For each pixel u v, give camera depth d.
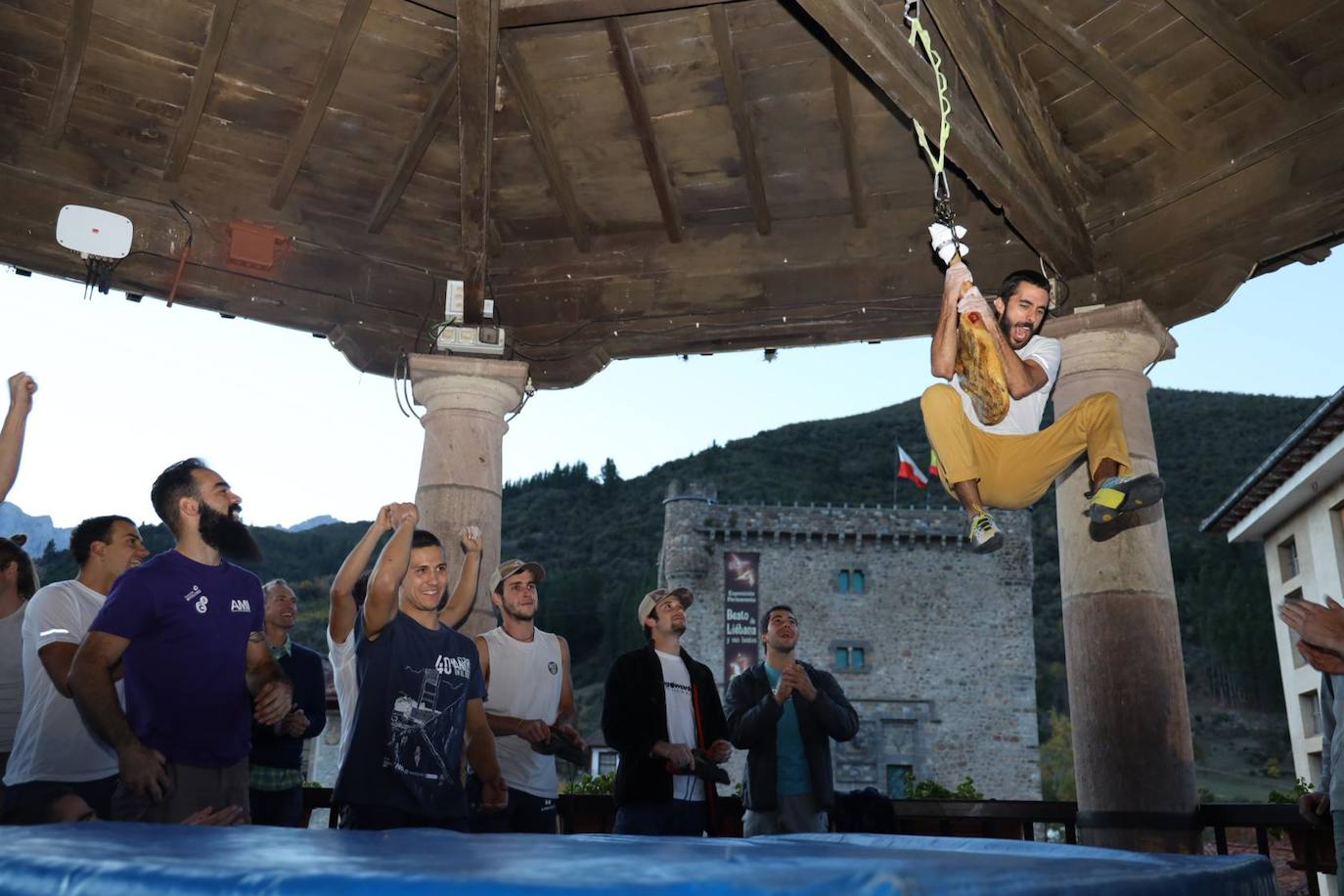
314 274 6.39
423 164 6.34
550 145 6.09
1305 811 4.39
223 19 5.31
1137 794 5.21
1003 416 4.12
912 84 4.49
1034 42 5.57
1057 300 5.93
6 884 1.17
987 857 1.43
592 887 0.99
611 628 67.06
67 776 3.78
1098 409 4.15
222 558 3.77
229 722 3.60
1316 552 22.64
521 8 4.98
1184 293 5.68
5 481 3.87
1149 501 4.02
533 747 4.48
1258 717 61.75
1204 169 5.66
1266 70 5.17
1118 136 5.83
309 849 1.38
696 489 44.56
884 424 92.19
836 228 6.50
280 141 6.11
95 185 5.97
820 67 5.77
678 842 1.73
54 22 5.41
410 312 6.57
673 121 6.08
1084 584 5.57
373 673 3.80
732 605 43.38
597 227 6.74
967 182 6.19
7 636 4.30
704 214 6.62
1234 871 1.63
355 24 5.32
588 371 6.64
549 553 80.81
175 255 6.07
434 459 6.08
